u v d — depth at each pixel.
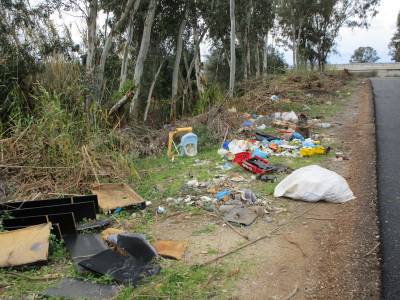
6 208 5.47
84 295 3.61
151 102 19.50
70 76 9.49
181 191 6.32
